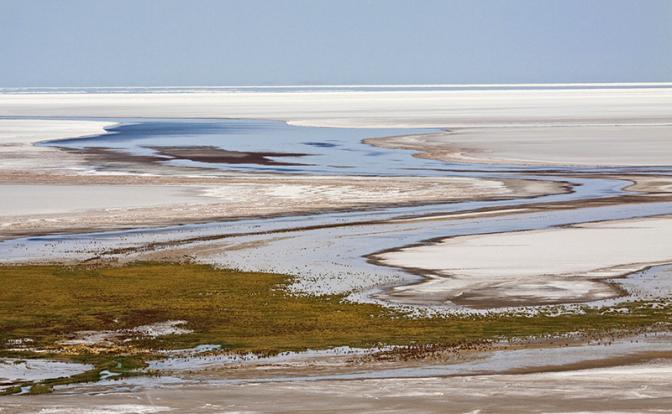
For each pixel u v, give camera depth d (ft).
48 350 226.58
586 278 315.17
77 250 382.22
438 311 267.59
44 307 274.77
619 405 154.92
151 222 454.40
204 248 384.47
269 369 204.64
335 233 419.13
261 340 234.38
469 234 412.57
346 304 278.05
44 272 331.16
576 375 185.98
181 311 268.62
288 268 338.75
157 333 243.60
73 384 193.57
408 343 228.22
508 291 295.07
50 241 405.80
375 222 450.30
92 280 315.78
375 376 194.80
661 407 152.76
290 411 155.33
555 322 250.37
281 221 455.22
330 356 216.33
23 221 459.32
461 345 224.53
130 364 212.02
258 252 374.43
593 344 222.69
